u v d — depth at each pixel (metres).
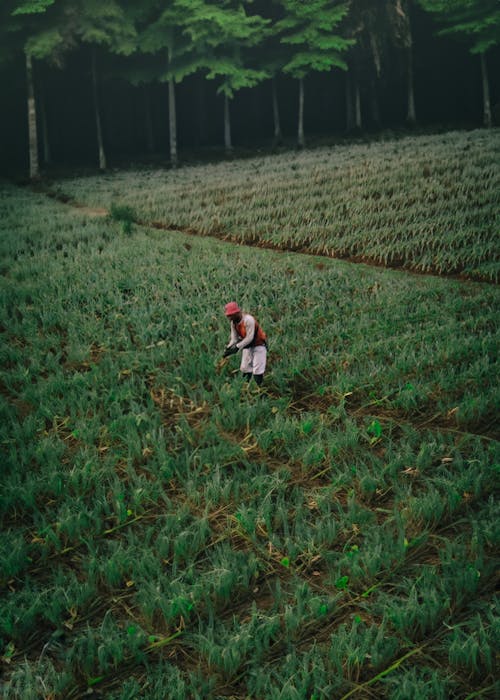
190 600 5.26
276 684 4.51
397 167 26.39
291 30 42.75
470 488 6.64
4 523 6.64
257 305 13.34
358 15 38.69
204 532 6.14
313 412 8.86
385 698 4.39
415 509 6.28
